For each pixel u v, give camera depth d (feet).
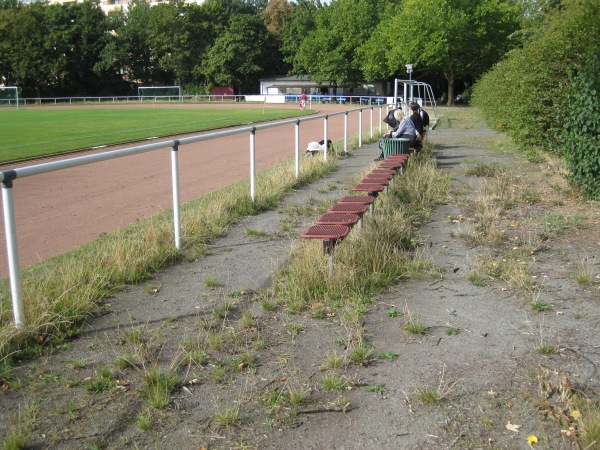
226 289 19.19
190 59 261.03
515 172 41.47
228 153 60.80
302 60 238.48
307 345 15.10
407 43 184.44
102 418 11.95
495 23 183.83
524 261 21.65
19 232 29.68
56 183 43.65
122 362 13.94
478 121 100.78
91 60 260.01
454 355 14.55
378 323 16.46
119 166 51.88
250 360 14.24
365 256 20.27
